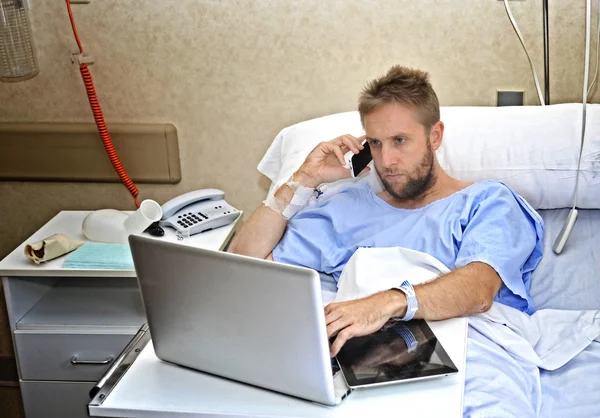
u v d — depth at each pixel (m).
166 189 2.53
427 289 1.60
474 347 1.66
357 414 1.29
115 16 2.34
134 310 2.11
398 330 1.51
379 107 1.82
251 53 2.34
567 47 2.20
